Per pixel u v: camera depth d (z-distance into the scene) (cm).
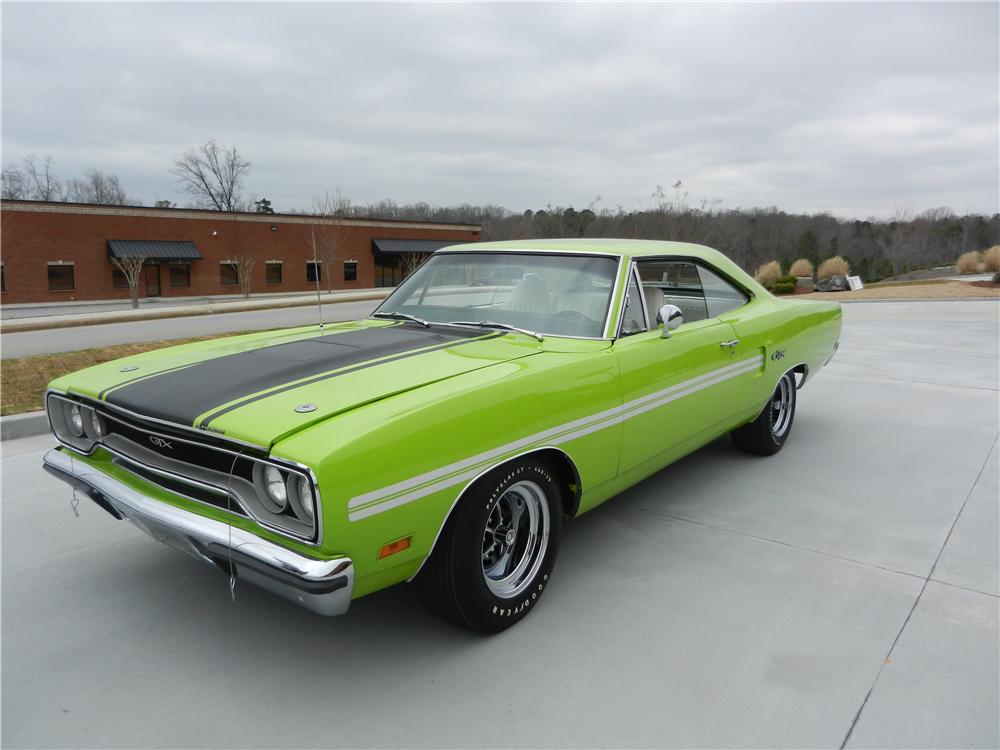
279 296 3981
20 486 461
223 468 239
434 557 257
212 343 350
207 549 234
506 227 5641
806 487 446
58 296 3453
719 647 270
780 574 329
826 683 247
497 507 282
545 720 230
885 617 291
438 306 387
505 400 263
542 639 277
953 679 249
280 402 243
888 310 1816
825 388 759
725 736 221
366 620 293
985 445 540
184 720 231
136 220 3634
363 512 217
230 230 3947
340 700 241
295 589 211
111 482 273
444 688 247
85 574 336
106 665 263
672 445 373
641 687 246
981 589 314
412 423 230
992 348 1044
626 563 341
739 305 455
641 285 361
